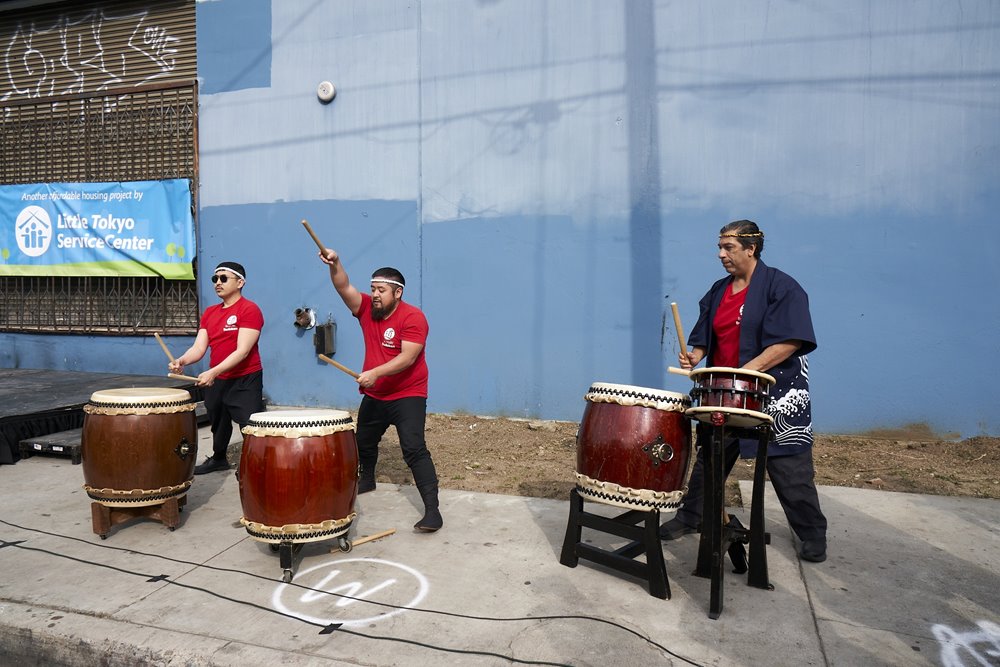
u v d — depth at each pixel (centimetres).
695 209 676
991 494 505
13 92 941
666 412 345
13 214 889
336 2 773
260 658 288
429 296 758
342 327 787
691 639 302
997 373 612
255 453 354
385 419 462
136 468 409
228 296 524
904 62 622
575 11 700
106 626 316
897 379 634
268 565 381
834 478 545
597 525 367
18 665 319
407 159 759
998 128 604
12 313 915
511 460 605
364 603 335
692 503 414
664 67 678
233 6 808
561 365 721
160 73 870
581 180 706
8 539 419
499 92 727
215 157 821
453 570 374
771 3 648
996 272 610
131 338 860
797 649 294
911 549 404
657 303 691
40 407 635
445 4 739
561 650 292
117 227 850
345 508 371
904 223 627
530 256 725
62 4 904
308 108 788
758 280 370
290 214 798
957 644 299
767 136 655
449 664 283
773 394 368
